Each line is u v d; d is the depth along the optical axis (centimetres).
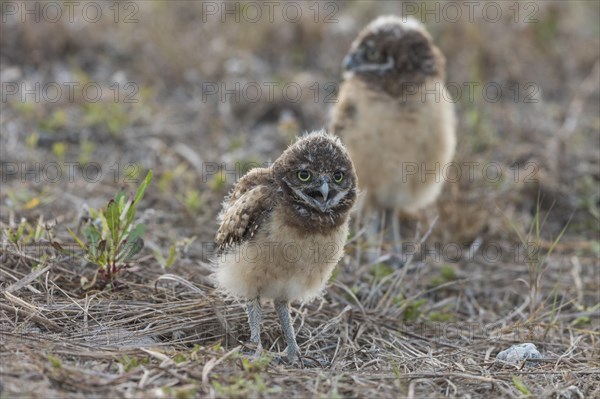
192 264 1125
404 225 1429
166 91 1734
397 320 1066
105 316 948
